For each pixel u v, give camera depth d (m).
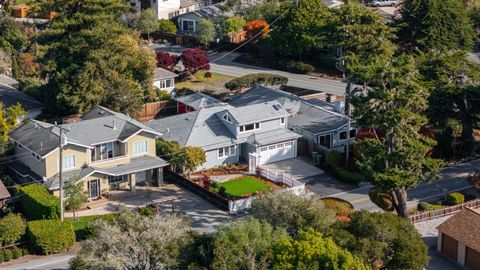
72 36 88.25
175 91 101.62
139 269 50.09
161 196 70.38
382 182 61.22
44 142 68.81
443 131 80.56
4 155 71.81
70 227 60.56
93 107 85.75
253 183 73.19
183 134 77.31
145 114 92.56
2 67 105.88
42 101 90.94
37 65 101.81
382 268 52.94
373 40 81.81
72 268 50.81
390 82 63.41
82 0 90.31
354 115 64.50
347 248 51.75
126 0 137.50
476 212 61.25
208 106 83.94
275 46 116.31
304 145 81.69
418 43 105.06
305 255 48.03
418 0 106.75
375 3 148.12
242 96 91.31
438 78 81.56
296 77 112.25
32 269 57.19
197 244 51.53
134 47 92.62
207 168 76.94
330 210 56.12
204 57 110.25
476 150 81.50
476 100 77.69
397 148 62.91
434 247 62.44
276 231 51.91
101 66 86.81
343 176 75.06
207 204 69.00
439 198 71.50
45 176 67.50
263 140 77.94
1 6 140.75
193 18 132.88
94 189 69.19
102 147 70.38
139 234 50.88
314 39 111.88
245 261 48.50
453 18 107.69
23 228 60.00
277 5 129.88
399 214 64.88
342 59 83.06
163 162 72.00
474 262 58.81
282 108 81.25
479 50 122.25
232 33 126.81
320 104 89.75
